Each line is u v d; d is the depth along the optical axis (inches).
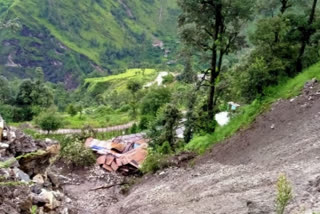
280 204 237.0
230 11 1007.0
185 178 863.1
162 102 2046.0
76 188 1019.3
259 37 1024.2
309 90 919.7
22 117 3019.2
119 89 6176.2
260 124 929.5
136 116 2886.3
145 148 1312.7
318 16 1064.8
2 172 359.6
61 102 5201.8
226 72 1122.0
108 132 2581.2
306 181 555.2
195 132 1194.0
